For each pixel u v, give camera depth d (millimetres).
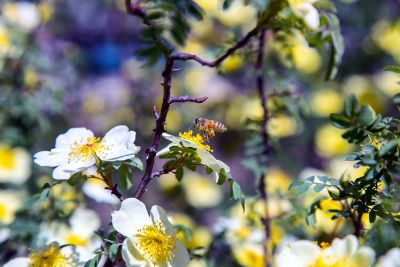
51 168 880
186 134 591
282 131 859
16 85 917
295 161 1156
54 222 707
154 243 562
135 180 1110
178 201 1103
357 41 1239
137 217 566
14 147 896
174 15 664
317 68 969
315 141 1150
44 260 589
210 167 573
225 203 1098
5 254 717
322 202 634
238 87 1093
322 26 648
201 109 1130
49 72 992
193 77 1150
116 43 1475
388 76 1141
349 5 1237
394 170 566
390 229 590
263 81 774
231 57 749
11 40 918
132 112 1271
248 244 726
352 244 548
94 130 1271
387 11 1237
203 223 1075
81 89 1283
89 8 1444
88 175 589
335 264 547
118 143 583
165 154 572
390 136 578
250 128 772
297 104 778
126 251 558
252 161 757
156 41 664
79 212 715
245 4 620
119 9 1455
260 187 738
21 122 906
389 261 548
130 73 1319
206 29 997
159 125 566
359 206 572
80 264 590
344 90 1141
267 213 712
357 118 594
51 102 953
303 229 707
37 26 1011
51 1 1237
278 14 607
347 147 1083
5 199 802
